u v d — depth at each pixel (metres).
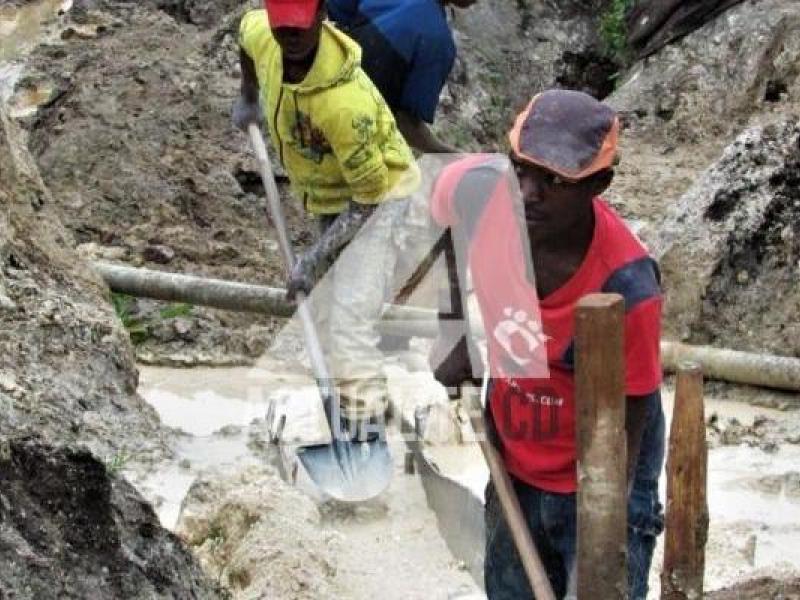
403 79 7.04
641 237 8.93
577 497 3.67
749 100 11.75
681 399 4.05
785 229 8.32
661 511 4.37
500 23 12.79
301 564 5.21
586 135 3.83
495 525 4.34
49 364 6.36
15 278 6.69
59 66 10.41
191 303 7.93
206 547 5.55
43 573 3.91
